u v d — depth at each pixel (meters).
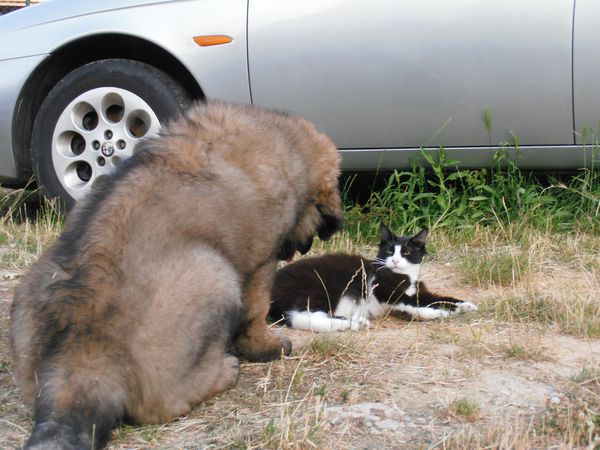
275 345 3.18
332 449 2.65
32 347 2.67
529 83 4.04
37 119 4.40
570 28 3.98
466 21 4.04
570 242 4.08
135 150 3.06
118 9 4.29
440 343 3.24
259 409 2.84
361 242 4.26
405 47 4.07
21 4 9.46
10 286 3.78
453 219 4.28
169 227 2.81
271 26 4.15
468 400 2.86
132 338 2.66
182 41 4.22
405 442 2.69
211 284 2.77
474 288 3.82
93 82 4.30
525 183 4.28
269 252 3.08
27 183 4.57
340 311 3.58
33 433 2.44
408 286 3.61
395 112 4.14
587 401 2.85
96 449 2.53
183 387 2.75
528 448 2.62
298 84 4.16
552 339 3.26
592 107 4.03
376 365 3.08
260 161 3.05
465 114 4.11
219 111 3.15
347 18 4.10
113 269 2.69
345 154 4.23
